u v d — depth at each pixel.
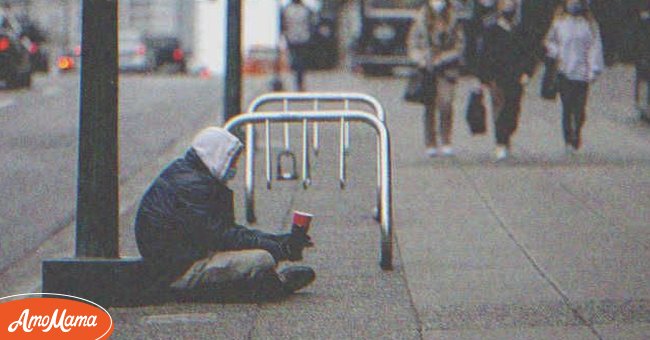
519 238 16.06
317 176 22.02
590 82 25.23
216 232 12.66
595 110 35.81
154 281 12.85
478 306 12.36
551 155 25.39
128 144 27.81
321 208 18.70
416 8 58.62
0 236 17.61
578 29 25.19
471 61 24.77
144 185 21.92
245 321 12.04
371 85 50.75
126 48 81.12
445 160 24.45
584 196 19.56
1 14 44.50
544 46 25.17
